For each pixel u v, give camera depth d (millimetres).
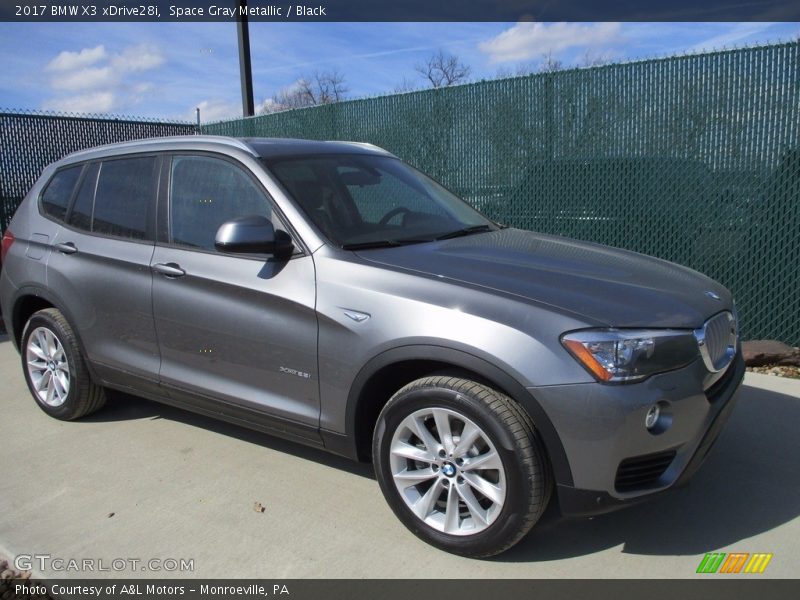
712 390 3090
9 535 3312
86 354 4430
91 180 4520
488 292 2949
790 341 5918
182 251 3846
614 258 3688
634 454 2734
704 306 3145
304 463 4027
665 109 6242
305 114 9047
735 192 5977
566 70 6742
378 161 4414
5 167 9141
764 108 5742
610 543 3135
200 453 4191
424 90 7781
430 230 3902
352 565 3014
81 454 4215
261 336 3484
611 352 2697
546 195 7070
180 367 3926
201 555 3113
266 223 3363
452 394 2908
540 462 2801
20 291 4727
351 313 3160
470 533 2977
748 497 3518
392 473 3154
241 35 10703
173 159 4082
